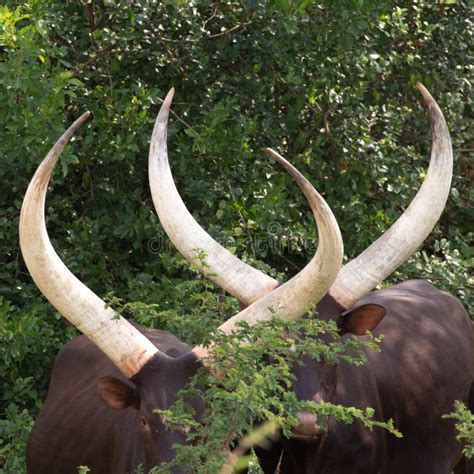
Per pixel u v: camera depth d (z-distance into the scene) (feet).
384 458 41.19
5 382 47.37
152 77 53.06
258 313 32.63
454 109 60.23
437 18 59.82
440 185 38.58
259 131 54.29
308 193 31.68
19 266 50.06
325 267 32.19
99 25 52.06
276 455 39.24
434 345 43.68
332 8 51.60
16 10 45.24
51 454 37.78
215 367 31.04
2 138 45.88
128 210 49.96
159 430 30.71
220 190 51.62
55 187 52.54
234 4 53.67
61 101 45.11
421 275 53.11
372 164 54.90
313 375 35.60
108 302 32.58
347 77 55.67
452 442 43.93
